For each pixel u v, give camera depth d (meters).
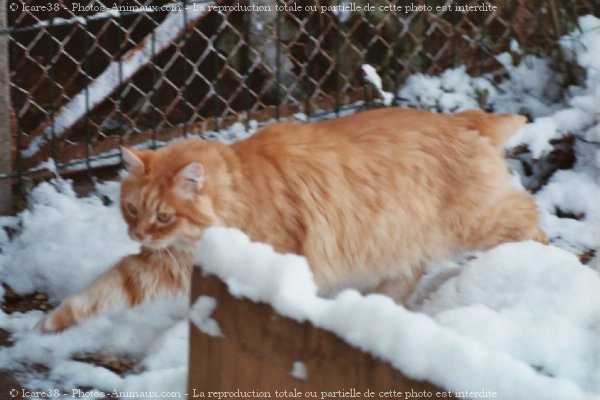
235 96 7.17
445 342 2.66
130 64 6.81
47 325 4.95
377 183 4.95
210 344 3.18
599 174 6.86
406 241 5.07
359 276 5.14
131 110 7.17
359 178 4.93
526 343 3.79
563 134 6.93
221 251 3.10
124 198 4.78
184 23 6.74
